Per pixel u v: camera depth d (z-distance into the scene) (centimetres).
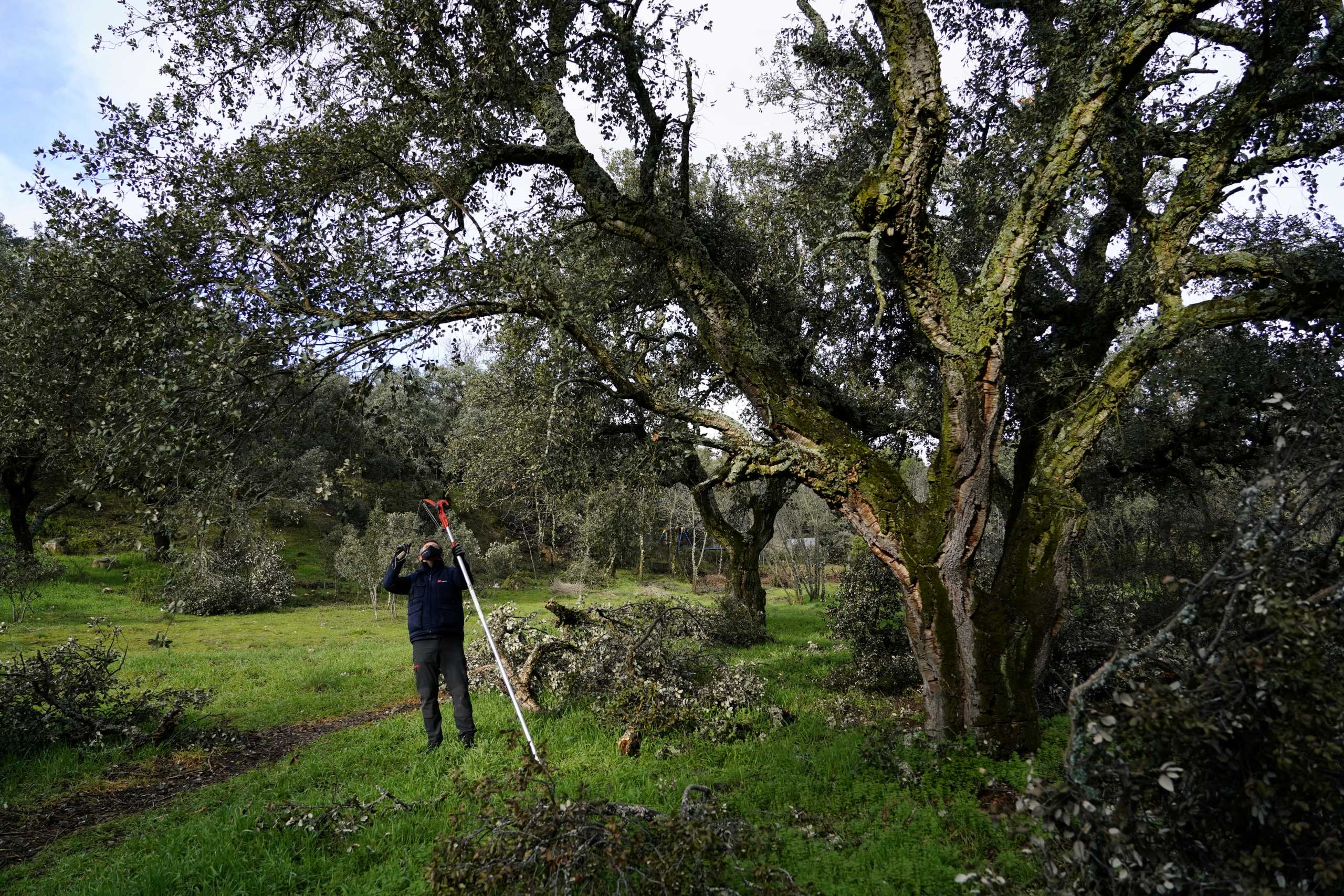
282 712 886
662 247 723
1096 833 272
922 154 577
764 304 1036
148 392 596
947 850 404
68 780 607
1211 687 268
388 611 2423
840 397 992
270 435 708
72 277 662
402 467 2962
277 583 2441
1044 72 763
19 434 710
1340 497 308
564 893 330
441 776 555
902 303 949
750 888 354
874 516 646
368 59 696
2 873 424
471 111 664
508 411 1136
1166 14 546
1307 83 592
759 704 761
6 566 1540
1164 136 716
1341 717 249
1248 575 276
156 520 640
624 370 762
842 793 506
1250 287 727
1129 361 624
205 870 393
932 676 618
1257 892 241
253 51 748
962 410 609
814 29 907
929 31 573
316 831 436
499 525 3584
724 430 711
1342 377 572
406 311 641
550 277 725
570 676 789
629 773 542
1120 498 1120
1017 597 609
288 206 661
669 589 3141
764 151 1170
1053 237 763
